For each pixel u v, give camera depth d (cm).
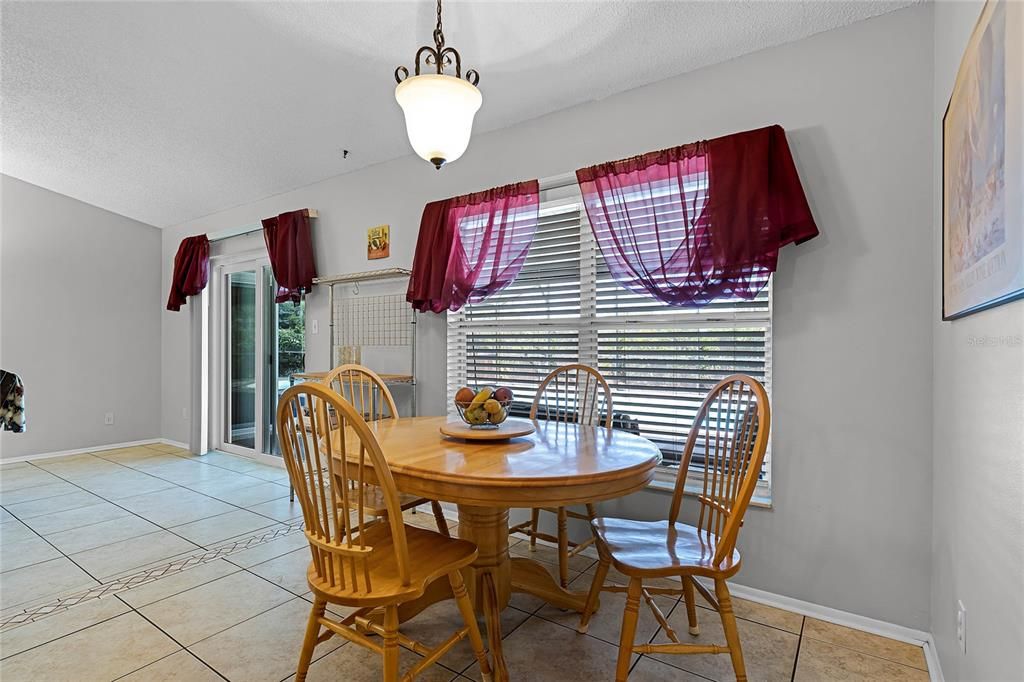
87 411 536
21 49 293
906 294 201
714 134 243
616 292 282
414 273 339
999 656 117
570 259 298
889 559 205
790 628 210
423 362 356
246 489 402
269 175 420
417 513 350
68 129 380
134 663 186
